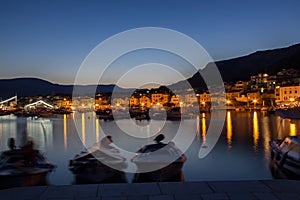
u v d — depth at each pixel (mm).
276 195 6480
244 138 25422
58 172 13125
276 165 14188
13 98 166750
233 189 6887
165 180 12094
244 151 18422
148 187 7098
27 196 6570
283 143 14156
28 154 11172
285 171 13078
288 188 6914
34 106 145125
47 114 84438
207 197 6418
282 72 147875
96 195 6598
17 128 44531
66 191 6867
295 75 133000
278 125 38781
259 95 113062
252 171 13227
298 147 12680
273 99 106688
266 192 6668
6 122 61000
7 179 10320
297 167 12328
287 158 13016
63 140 27125
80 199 6367
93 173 12672
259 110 90562
